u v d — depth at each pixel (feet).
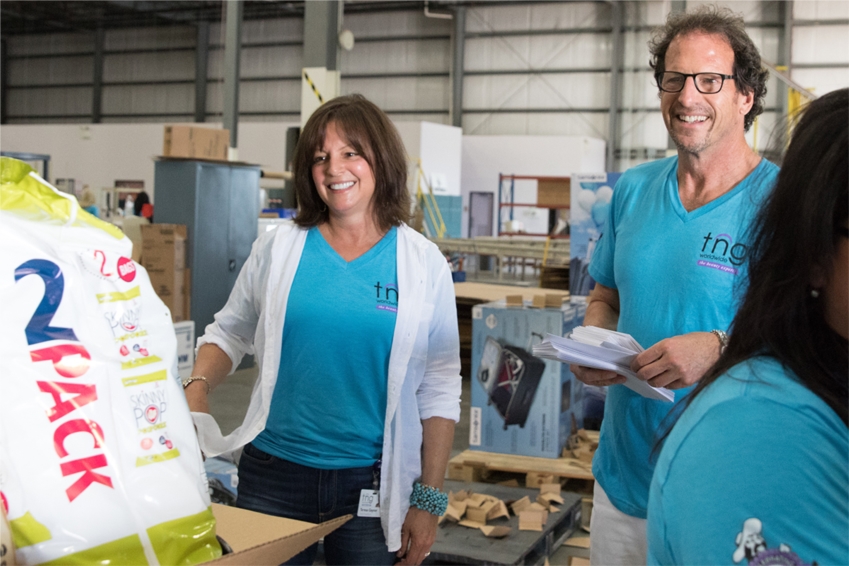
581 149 63.36
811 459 1.86
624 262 5.88
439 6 68.95
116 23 73.41
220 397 20.63
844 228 1.94
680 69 5.45
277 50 71.61
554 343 4.76
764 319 2.06
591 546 6.08
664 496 2.11
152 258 21.44
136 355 2.79
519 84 68.54
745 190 5.43
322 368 5.67
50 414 2.51
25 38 77.66
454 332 6.08
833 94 2.02
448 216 60.13
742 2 59.62
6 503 2.41
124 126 62.95
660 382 4.72
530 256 45.03
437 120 70.49
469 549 9.91
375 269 5.83
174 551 2.73
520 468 13.14
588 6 66.28
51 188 2.78
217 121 72.84
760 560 1.84
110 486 2.58
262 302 5.95
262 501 5.82
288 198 35.09
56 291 2.60
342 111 5.81
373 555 5.71
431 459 5.92
